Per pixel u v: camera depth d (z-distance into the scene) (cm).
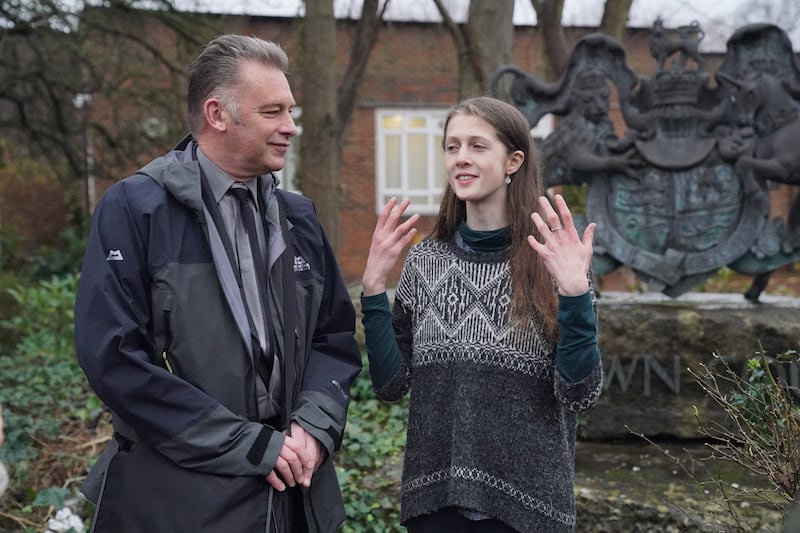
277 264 249
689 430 462
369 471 452
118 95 1077
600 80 514
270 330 243
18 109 1145
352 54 809
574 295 229
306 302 257
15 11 966
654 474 416
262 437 231
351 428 492
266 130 240
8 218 1656
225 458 228
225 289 237
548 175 525
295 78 905
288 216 260
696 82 498
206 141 246
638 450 458
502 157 253
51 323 754
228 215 247
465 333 249
